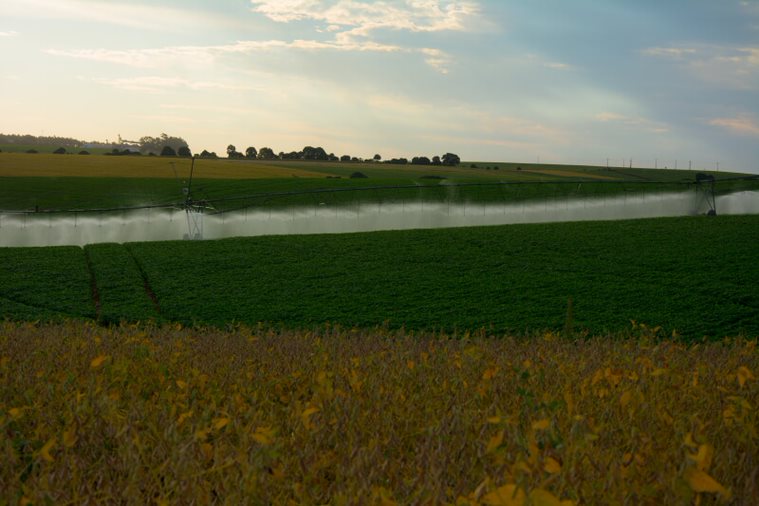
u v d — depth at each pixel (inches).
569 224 2191.2
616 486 130.3
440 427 171.6
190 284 1437.0
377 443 164.7
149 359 310.0
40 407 216.2
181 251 1763.0
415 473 152.5
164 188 3838.6
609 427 178.4
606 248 1790.1
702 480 114.3
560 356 357.1
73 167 4886.8
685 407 210.8
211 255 1720.0
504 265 1615.4
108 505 149.0
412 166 7047.2
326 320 1171.9
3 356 324.5
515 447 154.3
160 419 199.9
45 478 145.8
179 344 364.5
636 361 295.0
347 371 274.2
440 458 154.3
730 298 1291.8
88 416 199.2
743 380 212.7
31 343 425.4
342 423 187.0
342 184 4099.4
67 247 1795.0
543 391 233.0
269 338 502.0
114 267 1563.7
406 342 461.4
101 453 182.5
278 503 138.9
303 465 156.2
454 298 1321.4
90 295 1350.9
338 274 1537.9
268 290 1391.5
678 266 1576.0
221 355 373.7
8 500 143.6
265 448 149.9
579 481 134.1
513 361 327.3
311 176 5123.0
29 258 1637.6
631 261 1641.2
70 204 3371.1
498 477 138.6
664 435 170.1
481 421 184.1
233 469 151.4
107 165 5088.6
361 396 222.5
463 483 141.2
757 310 1210.6
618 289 1364.4
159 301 1307.8
